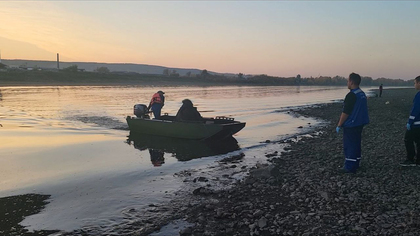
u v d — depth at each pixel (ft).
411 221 14.90
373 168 24.67
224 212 17.58
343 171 24.00
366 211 16.70
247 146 38.40
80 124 54.19
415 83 23.67
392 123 54.19
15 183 23.88
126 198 20.86
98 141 40.73
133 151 35.40
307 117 71.41
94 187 23.18
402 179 21.74
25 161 30.25
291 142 40.14
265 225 15.62
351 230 14.65
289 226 15.48
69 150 35.35
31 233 15.98
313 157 30.50
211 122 42.06
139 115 48.65
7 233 15.94
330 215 16.46
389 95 164.55
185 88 225.56
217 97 136.98
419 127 23.81
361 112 22.72
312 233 14.55
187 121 42.70
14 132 45.68
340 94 203.82
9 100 95.55
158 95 48.85
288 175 24.45
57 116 63.57
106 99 106.11
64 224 17.02
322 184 21.42
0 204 19.80
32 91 141.28
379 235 14.01
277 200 19.30
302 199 19.12
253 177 24.20
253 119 66.49
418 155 24.43
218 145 39.06
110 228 16.48
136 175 26.22
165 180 24.85
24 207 19.38
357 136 23.11
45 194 21.68
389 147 32.78
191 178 25.30
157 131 44.14
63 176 25.77
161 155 33.71
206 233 15.23
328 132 48.01
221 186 23.08
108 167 28.63
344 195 19.16
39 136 43.24
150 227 16.33
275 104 107.76
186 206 19.24
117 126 52.85
